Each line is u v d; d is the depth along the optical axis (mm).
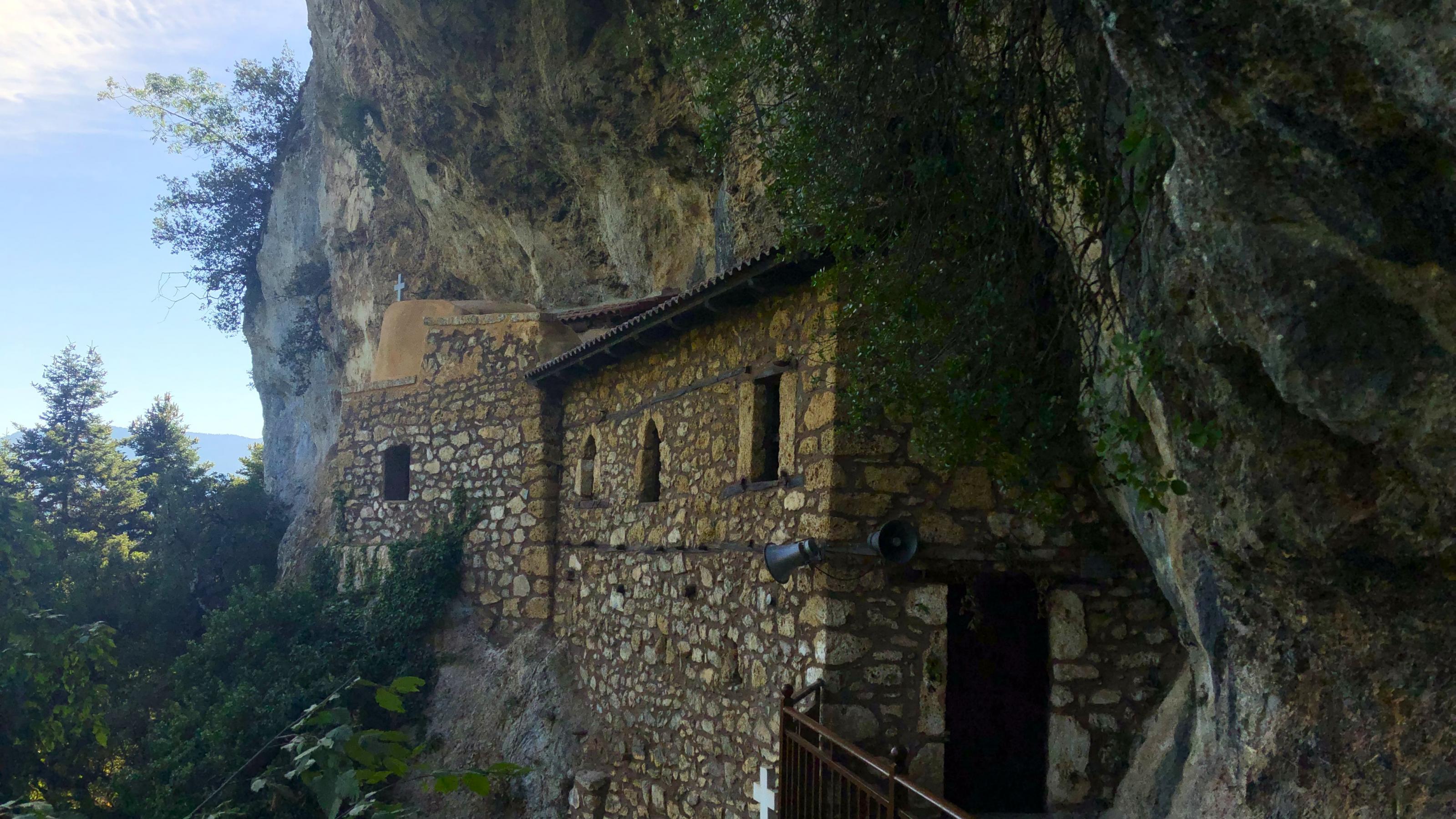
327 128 18766
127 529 23359
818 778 5824
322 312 20844
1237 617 3996
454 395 13414
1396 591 3346
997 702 6531
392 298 17844
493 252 16250
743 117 7000
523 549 12094
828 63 5270
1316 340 2939
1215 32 2785
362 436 14578
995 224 5004
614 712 9773
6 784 9742
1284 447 3330
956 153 5023
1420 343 2807
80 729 5613
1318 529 3326
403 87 14453
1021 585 6645
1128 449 5066
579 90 11797
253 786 3078
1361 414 2953
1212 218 3082
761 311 7633
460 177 14961
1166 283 3598
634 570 9680
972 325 5223
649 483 9703
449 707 11617
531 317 12562
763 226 9570
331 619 13047
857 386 6078
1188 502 4172
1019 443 5660
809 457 6672
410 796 10758
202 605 17125
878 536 6082
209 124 22875
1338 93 2662
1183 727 5848
